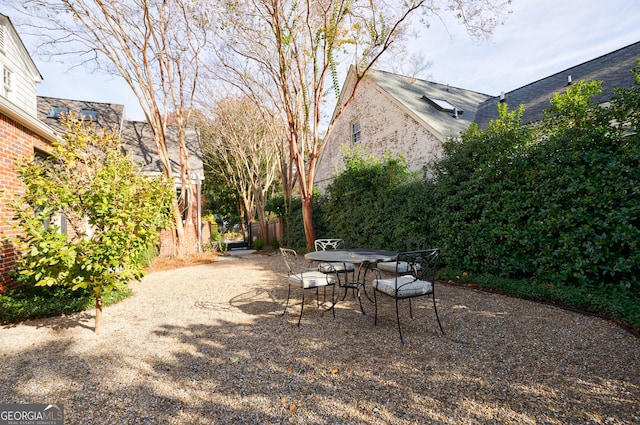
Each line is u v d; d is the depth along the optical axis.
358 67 9.34
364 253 4.38
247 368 2.62
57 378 2.53
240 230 21.91
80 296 4.62
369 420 1.92
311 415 1.98
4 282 4.77
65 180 3.66
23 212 3.30
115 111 13.38
